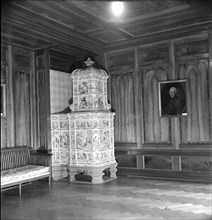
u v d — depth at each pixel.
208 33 7.61
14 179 6.57
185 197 6.16
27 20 6.50
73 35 7.71
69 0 5.68
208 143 7.58
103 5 6.00
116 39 8.48
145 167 8.51
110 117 8.43
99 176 7.75
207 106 7.62
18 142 7.97
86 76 8.09
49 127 8.41
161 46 8.34
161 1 5.89
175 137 8.05
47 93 8.45
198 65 7.76
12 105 7.85
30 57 8.60
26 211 5.47
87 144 7.83
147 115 8.51
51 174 8.01
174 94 8.07
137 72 8.69
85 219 4.97
